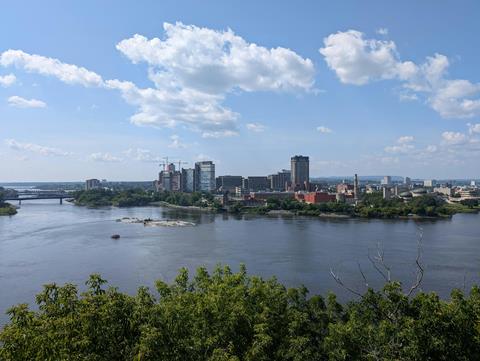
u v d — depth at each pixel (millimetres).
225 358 25453
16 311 24953
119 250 129750
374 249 128500
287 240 150500
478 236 159875
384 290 31703
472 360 27781
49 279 91750
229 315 29625
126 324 26781
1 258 115625
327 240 149875
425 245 136375
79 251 127625
